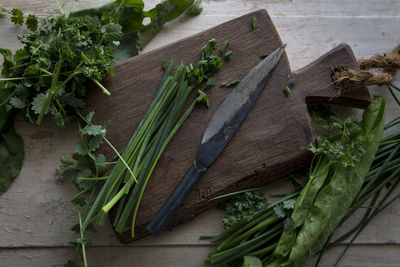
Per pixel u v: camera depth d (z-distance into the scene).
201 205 0.50
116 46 0.52
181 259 0.51
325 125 0.53
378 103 0.50
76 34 0.46
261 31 0.52
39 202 0.51
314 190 0.49
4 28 0.53
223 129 0.50
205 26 0.55
